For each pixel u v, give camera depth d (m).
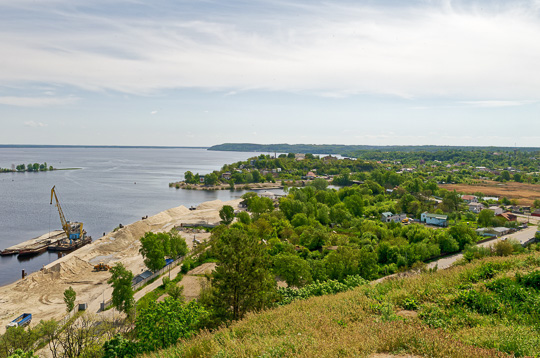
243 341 14.86
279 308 20.92
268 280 33.38
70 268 66.81
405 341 11.95
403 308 17.73
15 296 55.12
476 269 22.20
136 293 52.50
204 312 24.92
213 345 14.59
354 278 31.77
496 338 12.27
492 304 16.03
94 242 88.94
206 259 68.38
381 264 63.84
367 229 84.31
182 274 60.84
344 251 54.31
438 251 67.56
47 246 89.38
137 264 70.25
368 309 17.55
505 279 18.11
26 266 76.44
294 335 13.95
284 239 81.44
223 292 29.00
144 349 20.27
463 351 10.77
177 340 20.03
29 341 36.19
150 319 21.64
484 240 80.06
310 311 18.48
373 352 11.73
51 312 49.22
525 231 90.56
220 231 75.12
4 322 46.31
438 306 16.69
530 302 15.92
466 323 14.81
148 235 61.50
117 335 21.34
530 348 11.48
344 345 11.88
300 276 48.50
